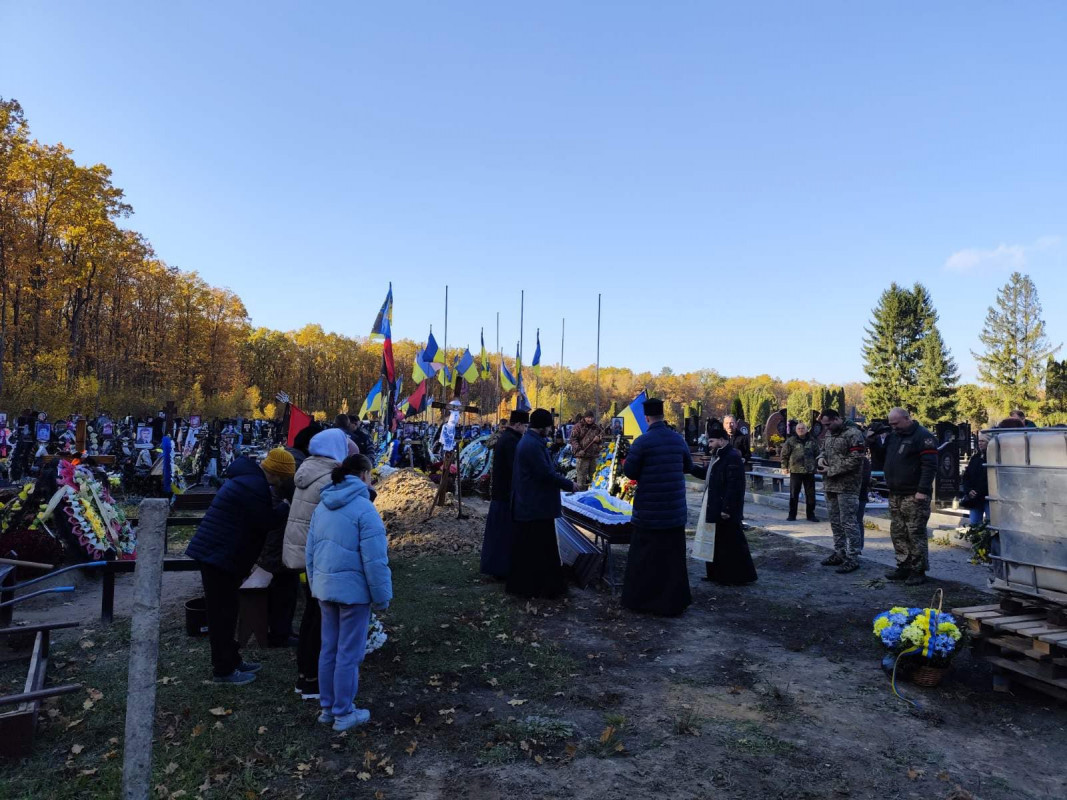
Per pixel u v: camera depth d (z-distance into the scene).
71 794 3.34
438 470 16.03
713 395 144.00
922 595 7.05
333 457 4.66
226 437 18.44
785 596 7.25
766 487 17.66
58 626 4.42
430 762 3.75
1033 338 69.38
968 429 16.89
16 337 38.84
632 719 4.32
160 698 4.47
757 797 3.41
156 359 58.16
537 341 27.27
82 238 41.72
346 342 113.38
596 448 14.66
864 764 3.76
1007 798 3.43
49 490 7.93
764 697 4.68
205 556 4.61
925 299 66.00
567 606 6.81
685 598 6.60
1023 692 4.77
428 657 5.33
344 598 4.01
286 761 3.73
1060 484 4.50
